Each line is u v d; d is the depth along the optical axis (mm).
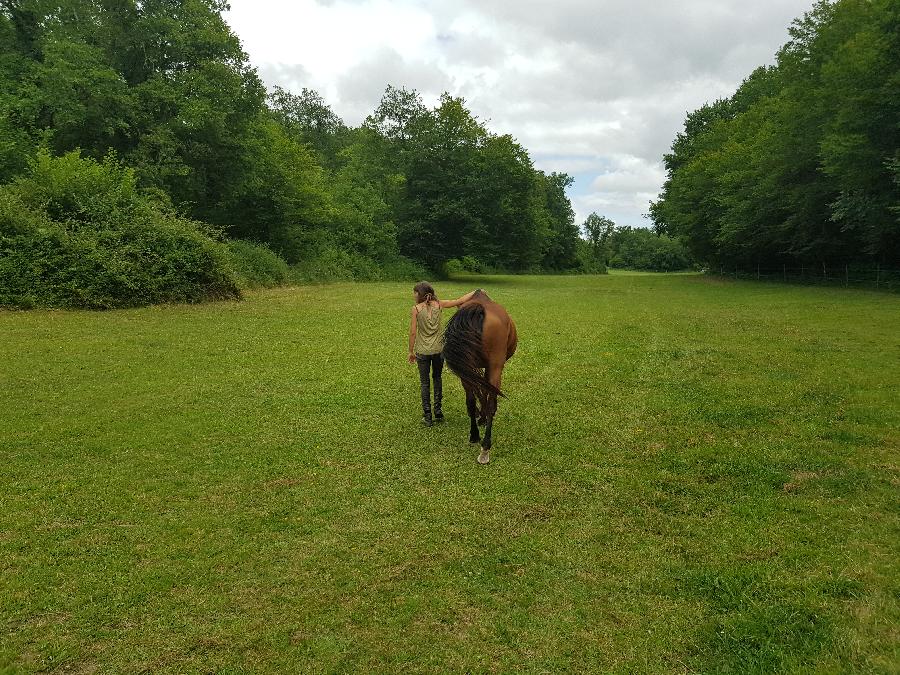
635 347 11430
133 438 5730
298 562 3559
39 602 3100
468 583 3352
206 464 5117
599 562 3578
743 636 2850
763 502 4379
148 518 4102
